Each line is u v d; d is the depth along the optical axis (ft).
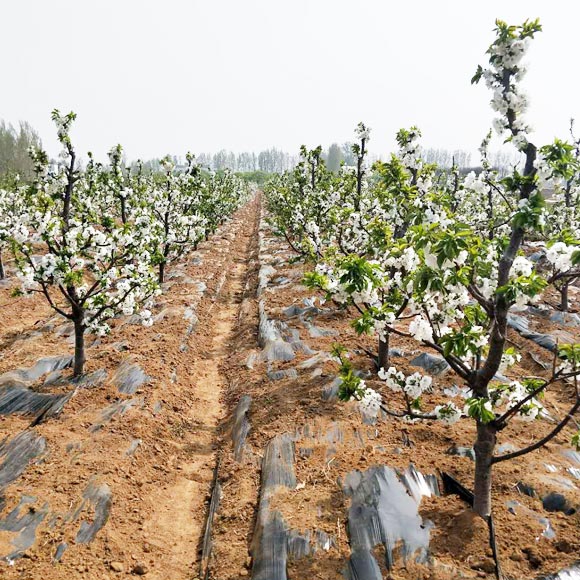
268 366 33.22
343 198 46.83
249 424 25.72
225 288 62.28
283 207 77.30
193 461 24.59
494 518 16.96
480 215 47.88
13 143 173.68
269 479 20.81
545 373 29.91
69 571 16.26
